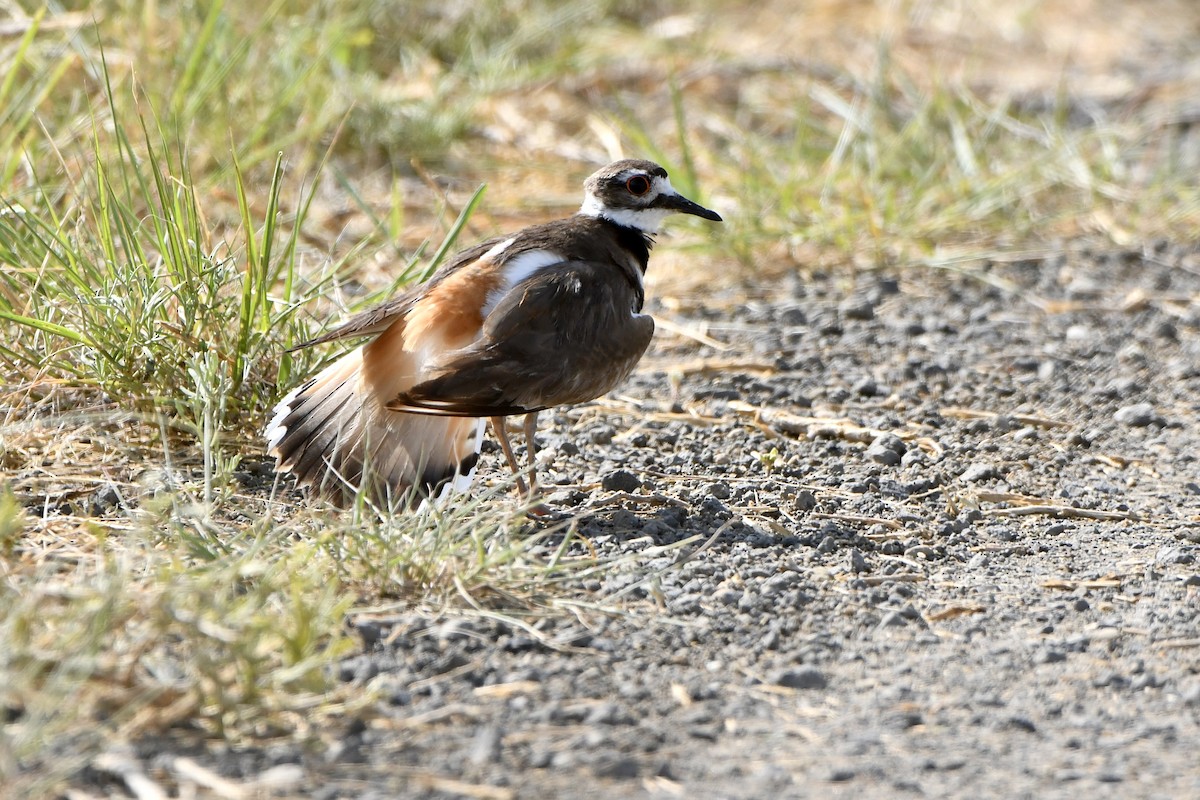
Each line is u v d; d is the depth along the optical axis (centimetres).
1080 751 740
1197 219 1741
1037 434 1224
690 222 1612
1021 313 1505
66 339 1070
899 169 1748
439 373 923
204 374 1027
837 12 2419
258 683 722
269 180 1574
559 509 1023
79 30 1576
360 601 847
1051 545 1015
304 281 1227
